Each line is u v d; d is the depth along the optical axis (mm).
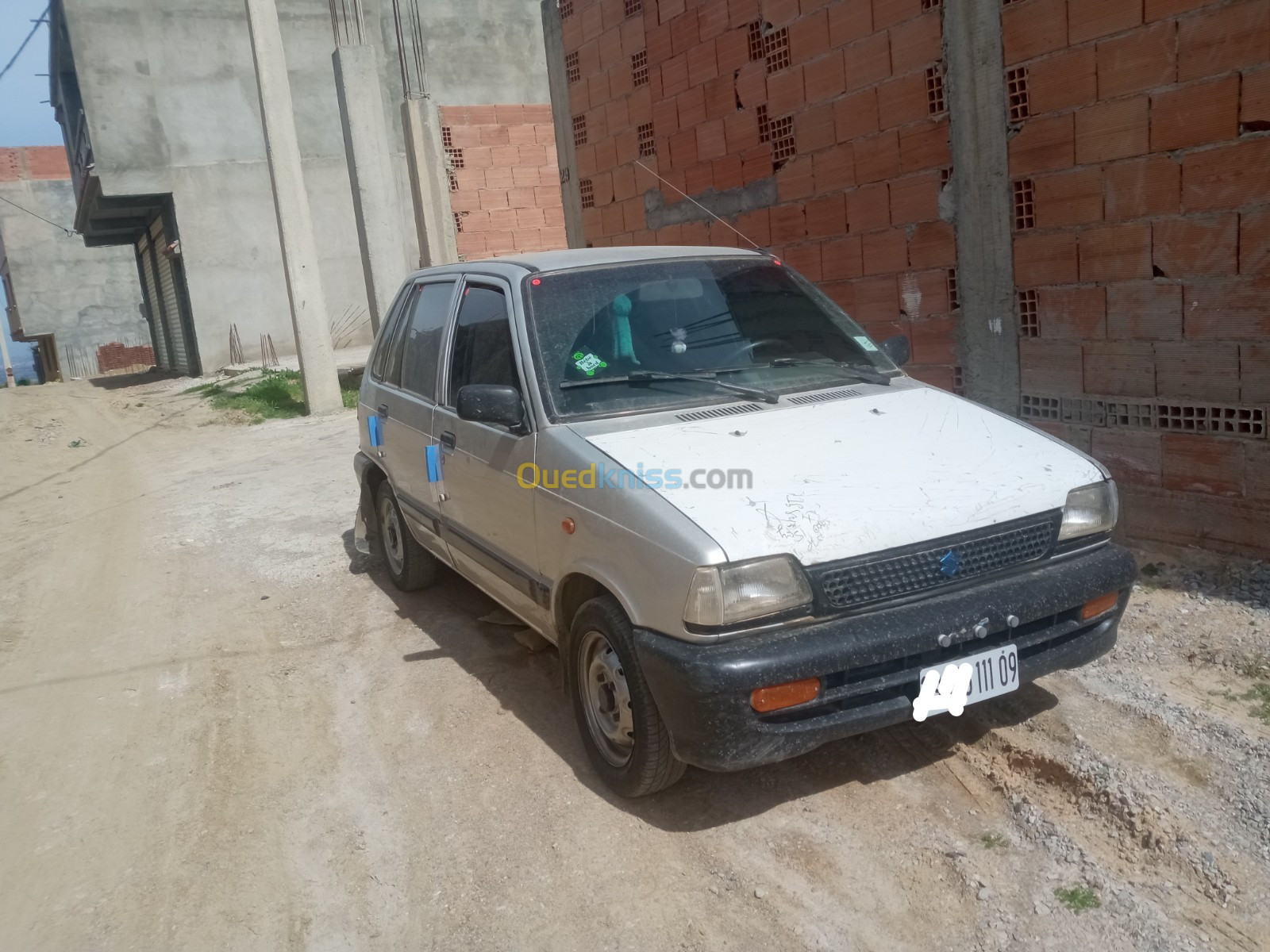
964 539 3188
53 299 41719
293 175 13359
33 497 10508
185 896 3248
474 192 17094
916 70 6082
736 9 7453
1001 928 2754
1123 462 5254
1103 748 3506
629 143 9055
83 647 5605
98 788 4004
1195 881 2852
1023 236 5594
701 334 4227
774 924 2863
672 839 3303
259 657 5188
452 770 3883
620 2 8789
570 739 4039
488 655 4941
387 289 14570
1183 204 4809
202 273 22141
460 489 4504
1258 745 3424
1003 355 5824
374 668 4914
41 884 3389
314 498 8664
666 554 3029
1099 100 5078
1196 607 4500
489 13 24344
